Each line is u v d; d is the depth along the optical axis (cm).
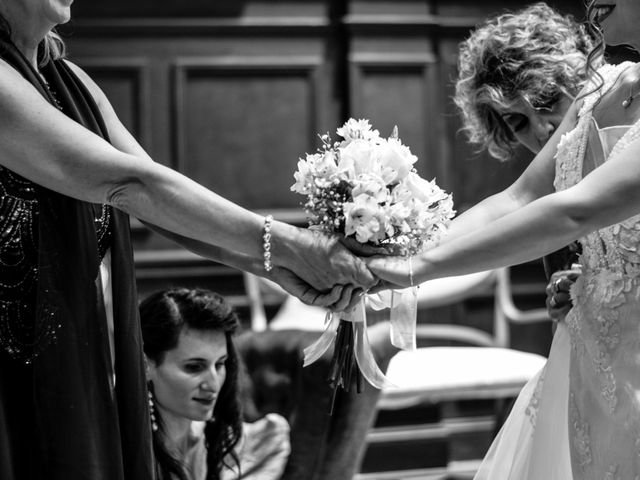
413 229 255
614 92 242
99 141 225
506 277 585
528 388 272
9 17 228
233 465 326
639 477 222
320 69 635
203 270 618
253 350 377
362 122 269
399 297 264
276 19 630
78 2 612
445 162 639
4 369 222
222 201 241
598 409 235
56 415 217
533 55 275
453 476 539
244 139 632
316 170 257
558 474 253
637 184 216
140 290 612
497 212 266
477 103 288
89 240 227
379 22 628
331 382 271
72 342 220
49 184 221
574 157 242
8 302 224
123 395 231
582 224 219
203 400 293
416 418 571
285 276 259
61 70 241
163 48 622
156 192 229
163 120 623
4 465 213
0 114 215
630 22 228
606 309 231
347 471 379
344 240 253
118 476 222
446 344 634
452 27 638
